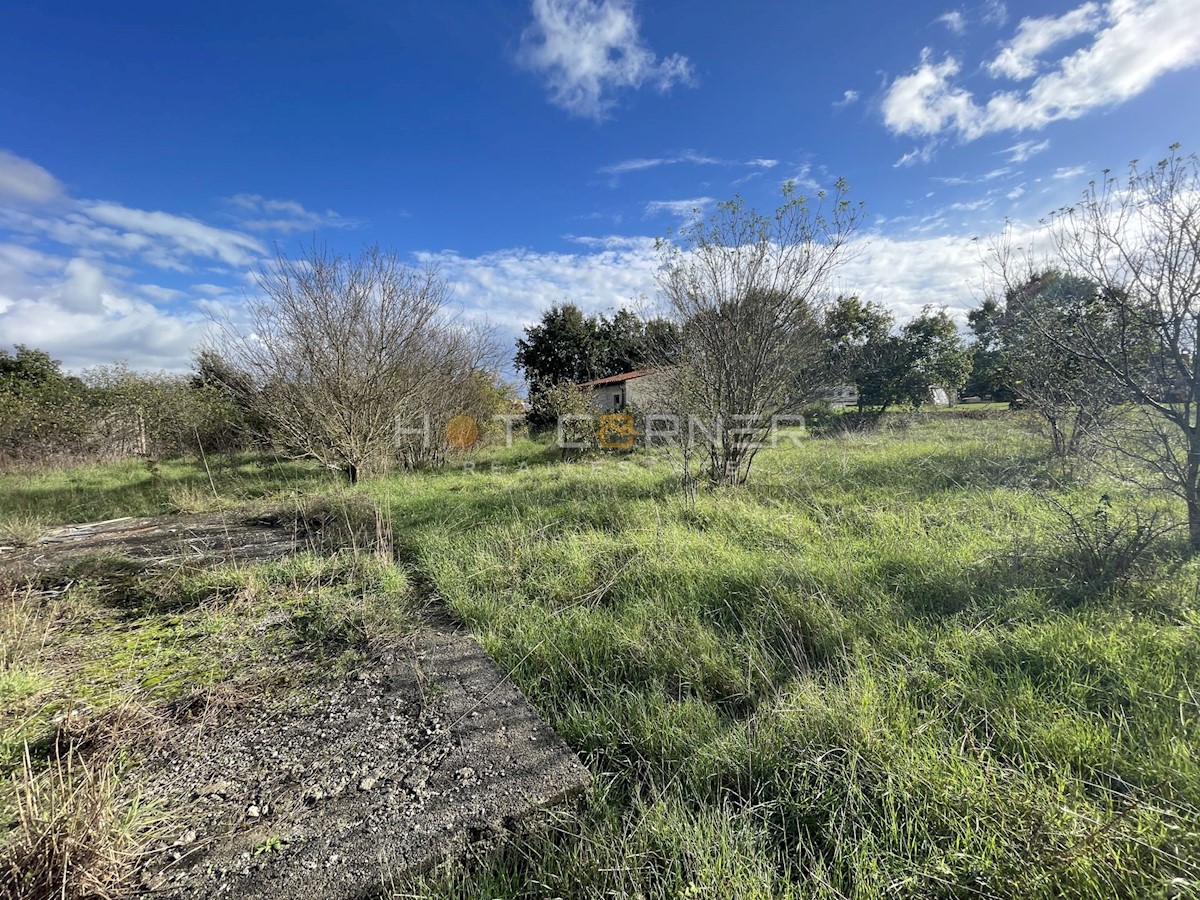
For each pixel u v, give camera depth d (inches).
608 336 1064.8
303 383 320.5
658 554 143.0
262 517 223.9
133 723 78.7
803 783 61.8
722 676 88.0
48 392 473.1
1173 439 136.1
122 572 150.5
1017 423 360.8
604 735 74.7
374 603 123.2
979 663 84.1
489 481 303.4
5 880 48.8
